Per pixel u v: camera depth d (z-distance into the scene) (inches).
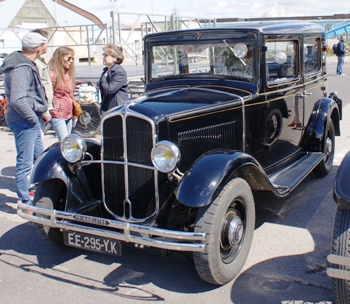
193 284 136.4
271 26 178.9
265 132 179.2
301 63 203.5
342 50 729.0
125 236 124.8
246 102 165.2
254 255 152.3
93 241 133.2
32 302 128.8
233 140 161.5
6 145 326.6
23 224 186.7
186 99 154.7
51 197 151.4
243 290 131.6
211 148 152.4
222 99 159.2
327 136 226.1
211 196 122.5
